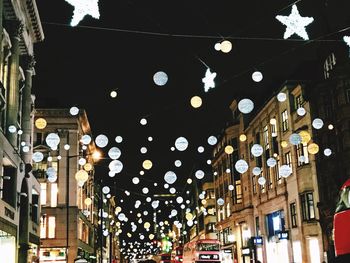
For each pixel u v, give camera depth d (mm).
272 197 42969
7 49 27734
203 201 39062
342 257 4387
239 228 53625
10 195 27500
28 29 33250
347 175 31500
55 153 50562
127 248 97500
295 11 9859
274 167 42844
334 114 33000
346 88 32375
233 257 55594
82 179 16703
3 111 27500
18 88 29953
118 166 16391
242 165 16766
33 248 36656
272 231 44281
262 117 45844
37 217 37125
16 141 28672
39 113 51188
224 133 58406
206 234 71625
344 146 31891
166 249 87125
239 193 54562
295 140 16875
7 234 25328
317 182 34875
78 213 50781
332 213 32250
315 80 36844
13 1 27359
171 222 104375
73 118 51625
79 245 51875
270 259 44312
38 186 37406
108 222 81938
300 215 36719
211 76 11727
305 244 36094
